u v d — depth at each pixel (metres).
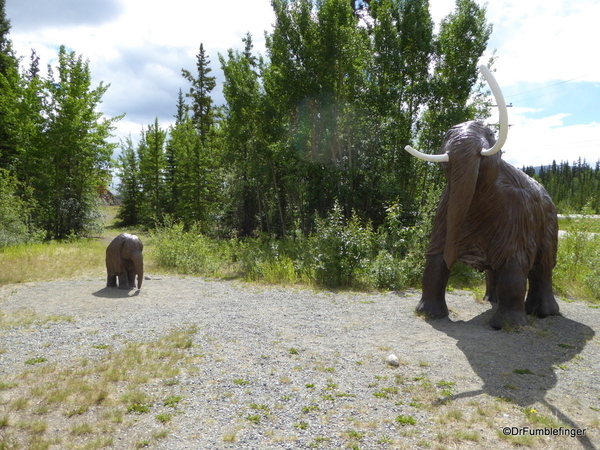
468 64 14.41
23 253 13.60
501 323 5.45
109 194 49.75
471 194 4.81
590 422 3.10
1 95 22.22
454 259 4.93
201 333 5.38
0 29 24.89
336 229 9.80
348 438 2.88
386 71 14.49
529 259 5.51
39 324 5.80
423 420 3.13
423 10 14.59
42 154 22.28
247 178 20.05
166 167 29.50
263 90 16.25
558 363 4.32
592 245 9.98
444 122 13.93
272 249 11.56
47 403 3.38
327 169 15.21
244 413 3.24
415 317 6.20
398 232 10.70
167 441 2.84
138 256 8.35
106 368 4.15
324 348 4.79
